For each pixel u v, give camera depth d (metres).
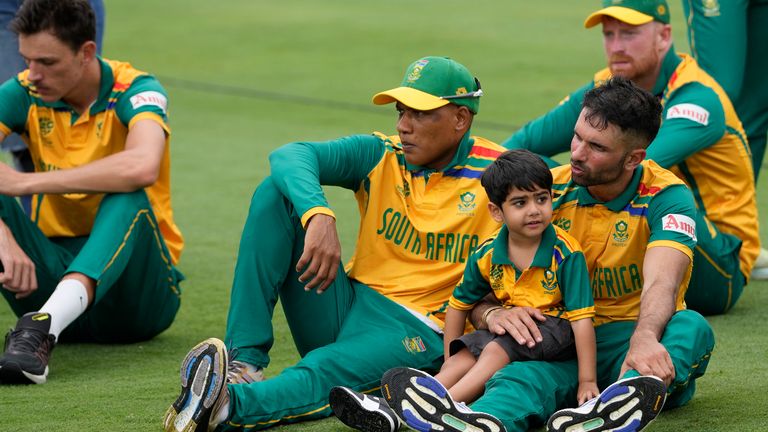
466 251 14.73
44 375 15.29
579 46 53.94
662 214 13.67
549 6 66.50
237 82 48.16
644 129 13.36
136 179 16.50
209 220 27.19
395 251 14.98
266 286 14.14
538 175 13.19
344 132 38.41
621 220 13.90
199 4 69.12
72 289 15.80
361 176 15.18
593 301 13.84
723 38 22.28
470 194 14.75
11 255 16.25
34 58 16.77
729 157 19.55
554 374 13.11
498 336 13.45
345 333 14.37
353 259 15.44
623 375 12.41
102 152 17.73
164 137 17.42
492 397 12.54
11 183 16.44
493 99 43.00
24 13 16.70
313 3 69.50
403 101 14.27
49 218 18.08
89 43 17.17
